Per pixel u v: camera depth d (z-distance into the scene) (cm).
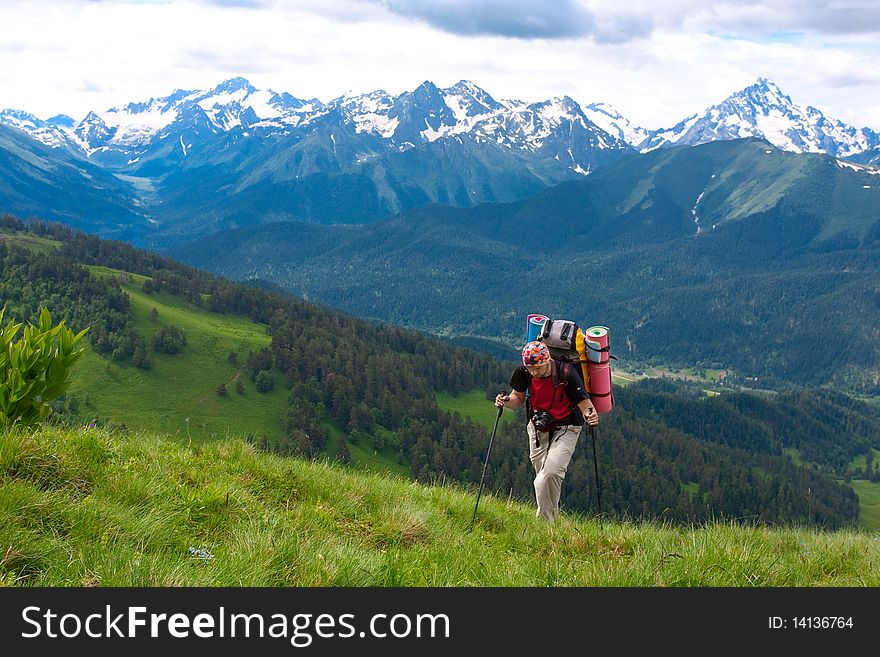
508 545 923
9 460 751
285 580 659
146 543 691
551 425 1049
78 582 601
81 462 813
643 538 948
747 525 1161
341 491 995
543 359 1019
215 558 671
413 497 1073
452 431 18588
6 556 600
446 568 734
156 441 1045
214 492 834
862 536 1117
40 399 948
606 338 1041
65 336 955
